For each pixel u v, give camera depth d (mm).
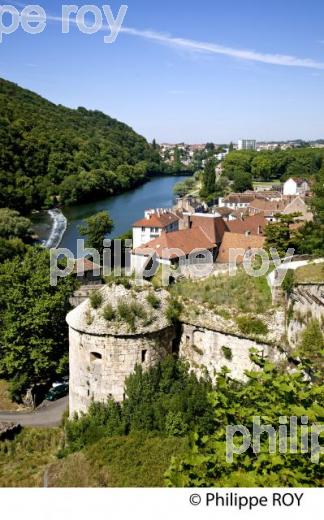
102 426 26453
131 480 22328
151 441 24750
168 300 28328
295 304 25234
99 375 27219
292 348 23984
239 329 25594
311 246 52594
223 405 15898
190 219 86125
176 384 26953
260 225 92562
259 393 15688
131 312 26906
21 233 106375
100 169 186625
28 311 40844
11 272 42438
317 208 63844
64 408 39375
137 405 26359
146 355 27000
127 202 167625
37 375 41906
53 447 31844
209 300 27344
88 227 94875
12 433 34531
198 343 27859
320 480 14055
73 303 44094
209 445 16094
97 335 26828
